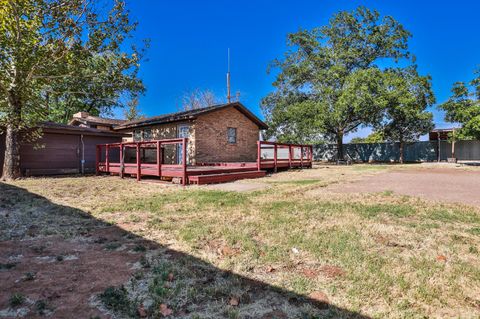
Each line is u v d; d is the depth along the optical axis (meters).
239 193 6.04
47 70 9.38
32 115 10.07
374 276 2.15
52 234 3.29
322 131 21.36
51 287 2.03
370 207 4.48
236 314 1.70
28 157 11.33
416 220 3.73
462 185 7.35
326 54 22.75
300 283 2.07
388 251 2.64
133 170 9.55
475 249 2.68
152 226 3.57
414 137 22.44
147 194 6.20
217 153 14.88
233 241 2.96
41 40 8.96
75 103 25.12
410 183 7.85
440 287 1.99
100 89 10.85
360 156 25.69
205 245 2.89
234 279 2.14
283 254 2.60
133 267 2.37
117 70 10.16
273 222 3.65
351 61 22.62
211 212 4.30
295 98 24.47
